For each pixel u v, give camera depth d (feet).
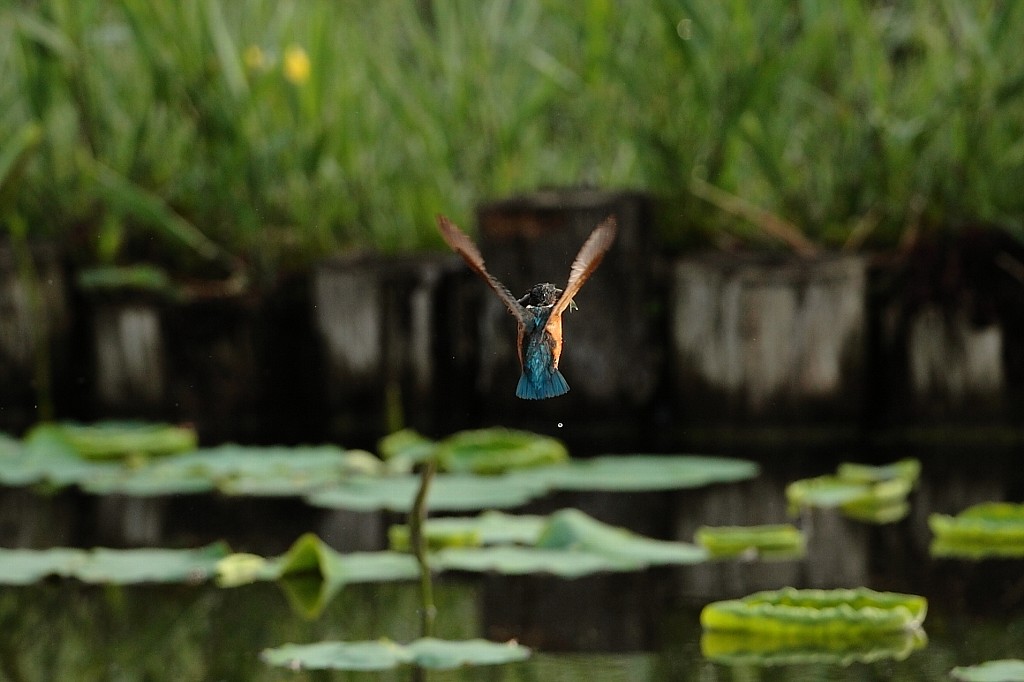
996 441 41.50
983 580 26.61
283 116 46.32
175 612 25.39
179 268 47.29
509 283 43.50
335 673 21.72
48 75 44.75
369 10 51.85
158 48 45.42
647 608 25.17
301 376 46.85
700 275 42.60
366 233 47.39
